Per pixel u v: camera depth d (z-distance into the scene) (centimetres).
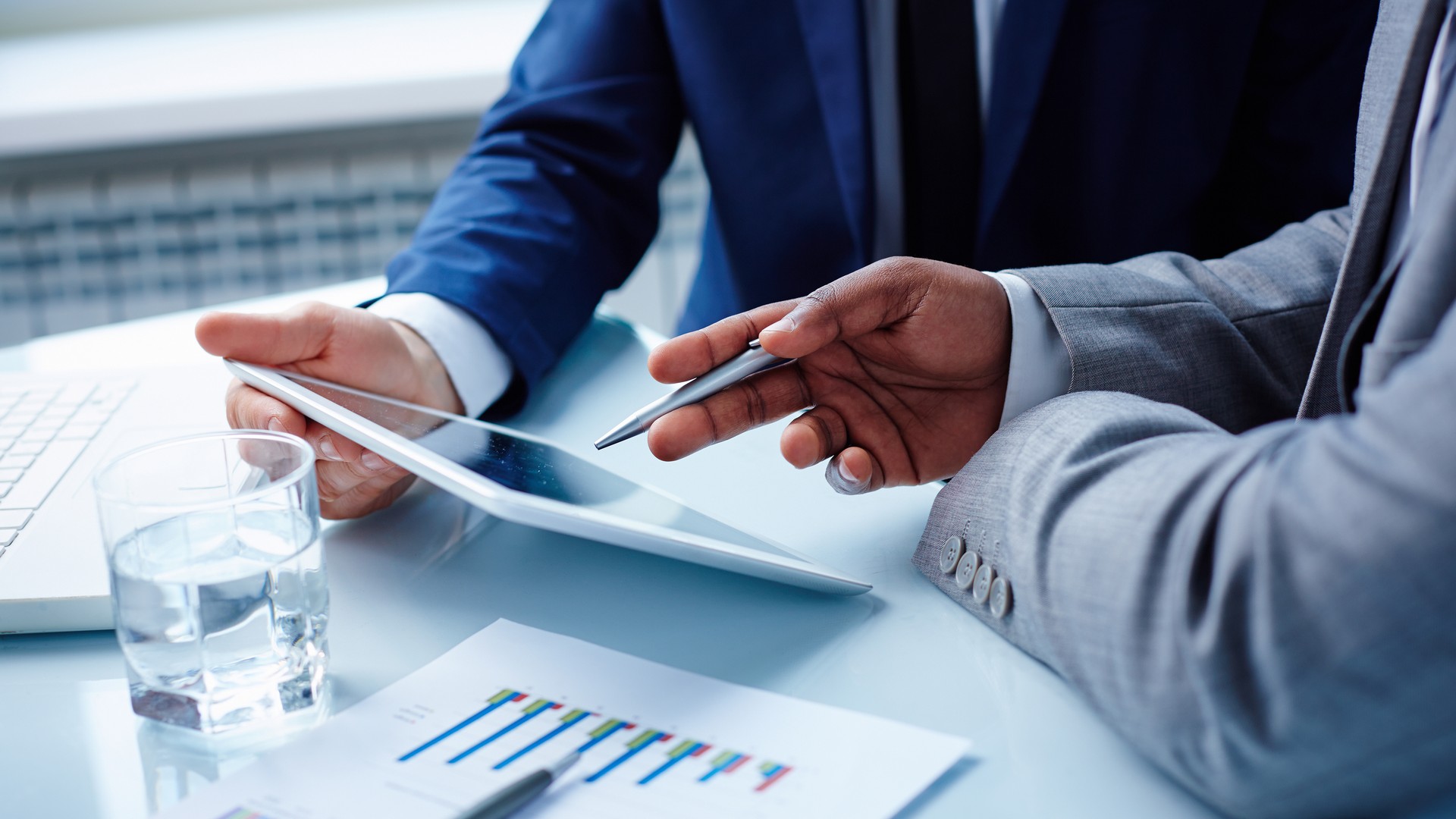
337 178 175
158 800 40
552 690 46
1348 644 31
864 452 60
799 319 56
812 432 60
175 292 178
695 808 38
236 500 44
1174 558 38
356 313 66
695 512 57
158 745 43
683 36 103
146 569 43
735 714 44
